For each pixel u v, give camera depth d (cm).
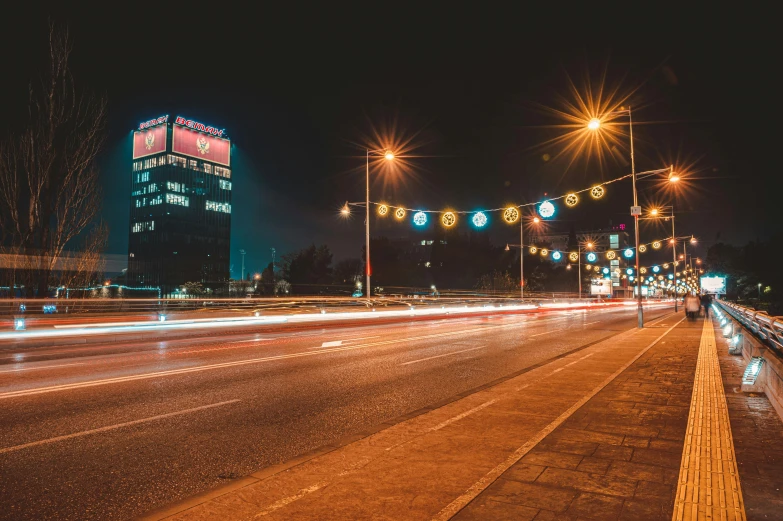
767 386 771
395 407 777
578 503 385
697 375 994
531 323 2978
